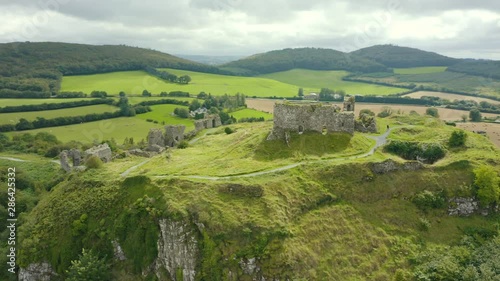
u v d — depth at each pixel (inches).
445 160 3316.9
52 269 2982.3
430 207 2982.3
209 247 2546.8
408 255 2679.6
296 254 2479.1
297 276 2397.9
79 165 4163.4
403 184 3083.2
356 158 3297.2
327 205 2898.6
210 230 2596.0
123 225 2876.5
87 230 3004.4
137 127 6496.1
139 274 2787.9
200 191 2844.5
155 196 2918.3
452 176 3125.0
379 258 2640.3
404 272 2559.1
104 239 2918.3
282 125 3673.7
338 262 2559.1
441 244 2778.1
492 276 2399.1
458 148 3501.5
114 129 6402.6
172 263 2679.6
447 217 2974.9
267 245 2504.9
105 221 2987.2
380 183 3078.2
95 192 3213.6
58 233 3061.0
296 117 3629.4
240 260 2470.5
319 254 2561.5
